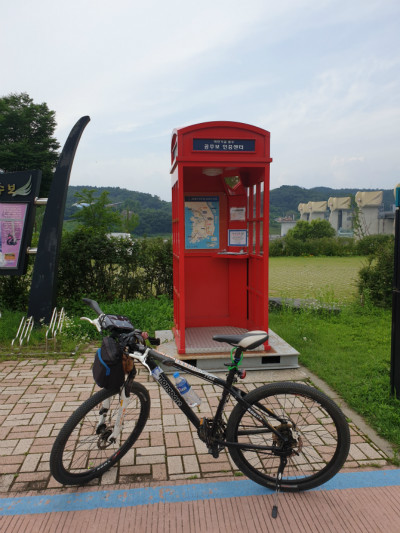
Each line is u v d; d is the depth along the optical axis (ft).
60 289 26.21
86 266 26.50
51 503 8.52
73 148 21.48
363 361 16.87
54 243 21.26
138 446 10.61
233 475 9.49
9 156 89.97
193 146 14.97
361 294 28.68
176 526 7.97
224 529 7.91
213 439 9.03
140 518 8.15
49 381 14.85
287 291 38.47
